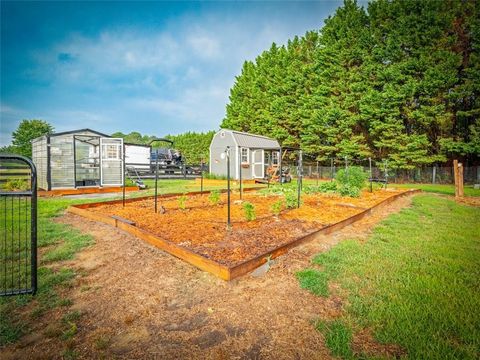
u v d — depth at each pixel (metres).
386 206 8.09
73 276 3.19
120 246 4.23
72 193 11.95
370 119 20.81
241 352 1.93
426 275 3.12
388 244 4.32
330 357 1.87
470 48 18.16
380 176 21.98
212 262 3.14
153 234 4.30
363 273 3.18
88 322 2.30
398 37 19.45
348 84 22.69
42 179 12.66
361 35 21.86
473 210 7.48
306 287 2.84
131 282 3.04
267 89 32.34
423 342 1.97
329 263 3.47
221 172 22.05
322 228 4.70
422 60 18.09
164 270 3.34
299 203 6.96
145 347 1.99
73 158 12.43
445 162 20.67
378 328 2.15
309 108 25.47
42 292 2.79
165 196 9.46
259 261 3.33
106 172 13.34
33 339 2.09
